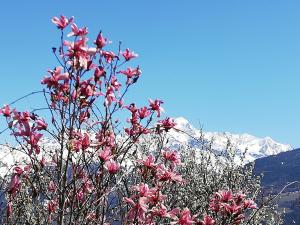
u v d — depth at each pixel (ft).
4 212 6.88
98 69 6.95
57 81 6.42
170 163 8.14
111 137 7.13
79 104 6.61
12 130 6.63
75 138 6.48
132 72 7.45
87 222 6.51
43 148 6.72
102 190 6.55
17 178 6.71
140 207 6.79
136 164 7.42
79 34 6.76
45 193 6.54
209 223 8.41
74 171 6.23
